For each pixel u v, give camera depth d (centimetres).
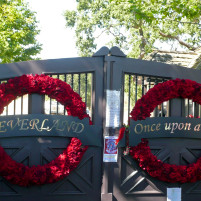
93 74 485
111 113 480
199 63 963
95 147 482
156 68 506
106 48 485
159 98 500
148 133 489
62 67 475
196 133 514
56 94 466
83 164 478
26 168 447
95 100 481
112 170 479
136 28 2166
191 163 513
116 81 484
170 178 488
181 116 515
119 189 481
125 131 487
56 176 453
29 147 461
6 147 453
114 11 2062
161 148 502
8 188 455
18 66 466
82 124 472
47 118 461
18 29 1526
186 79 515
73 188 476
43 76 462
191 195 509
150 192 492
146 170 492
